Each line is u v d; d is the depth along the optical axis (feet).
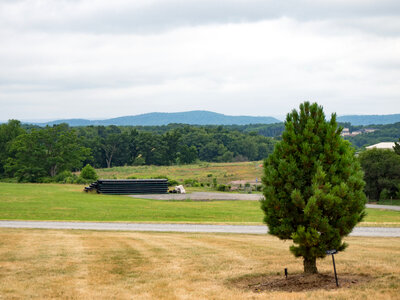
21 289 36.81
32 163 306.55
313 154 38.47
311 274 39.11
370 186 196.24
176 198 162.50
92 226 85.76
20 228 80.84
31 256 51.16
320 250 36.60
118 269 44.65
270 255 52.01
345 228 36.81
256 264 46.80
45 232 74.43
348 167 38.17
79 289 36.81
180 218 102.94
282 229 38.11
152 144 496.64
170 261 48.60
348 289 33.09
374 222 95.14
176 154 510.17
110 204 132.87
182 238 67.62
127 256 51.49
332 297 30.66
